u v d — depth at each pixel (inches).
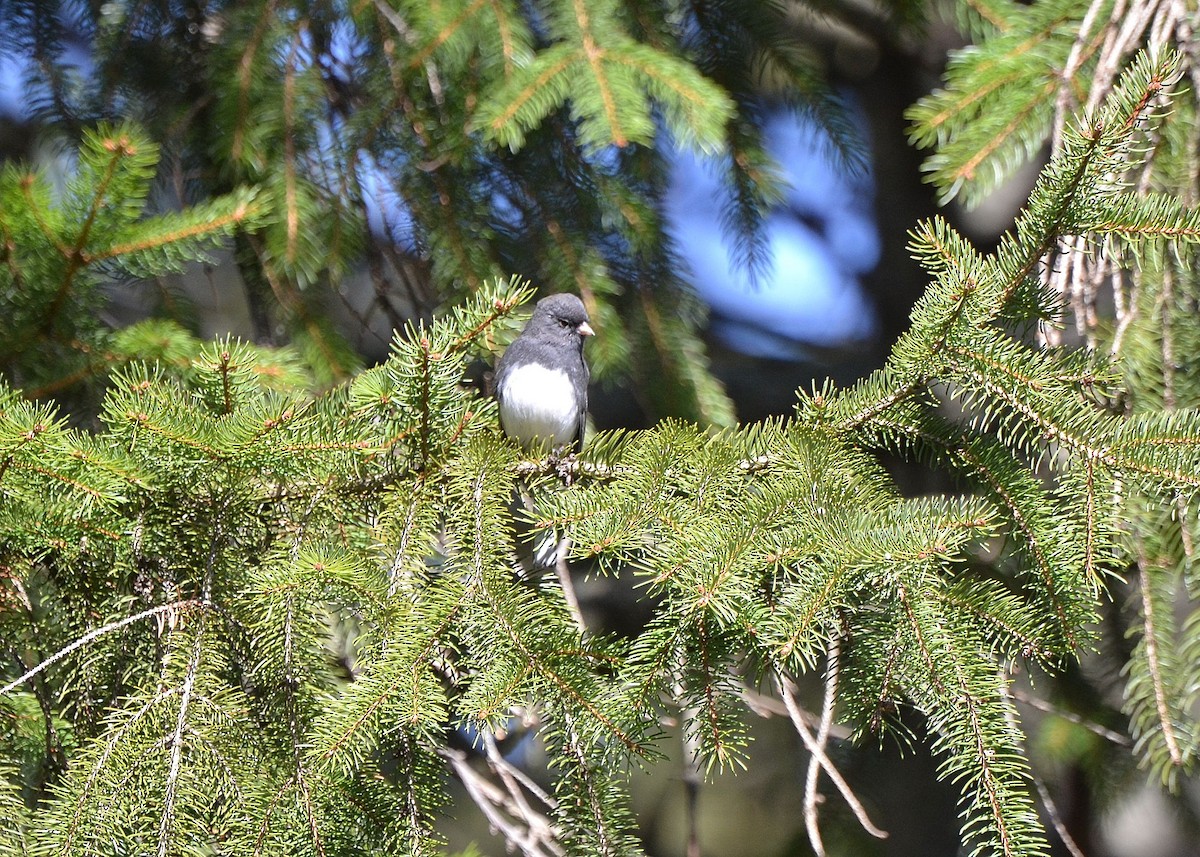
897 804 368.5
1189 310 221.8
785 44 331.6
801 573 183.0
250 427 195.0
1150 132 227.9
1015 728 179.8
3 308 236.7
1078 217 197.0
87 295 240.5
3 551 200.4
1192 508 203.3
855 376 504.4
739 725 182.9
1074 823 350.9
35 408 201.9
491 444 209.3
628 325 339.3
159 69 329.1
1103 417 200.2
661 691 186.1
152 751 173.6
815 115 335.3
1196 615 210.2
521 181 321.1
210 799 175.8
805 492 196.1
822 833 354.6
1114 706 336.2
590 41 271.4
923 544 178.2
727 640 187.0
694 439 210.4
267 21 300.4
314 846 172.1
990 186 235.3
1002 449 209.0
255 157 296.5
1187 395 218.7
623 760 186.9
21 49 327.9
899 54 476.1
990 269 205.5
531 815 294.8
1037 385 201.5
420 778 188.7
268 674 187.6
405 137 307.9
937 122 243.4
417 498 202.8
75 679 204.2
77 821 168.2
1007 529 207.6
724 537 187.5
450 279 316.8
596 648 183.0
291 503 209.9
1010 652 193.6
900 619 183.5
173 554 202.8
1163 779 212.1
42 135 327.6
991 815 172.4
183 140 327.3
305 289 319.9
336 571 183.9
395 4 297.4
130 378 233.9
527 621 182.4
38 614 211.9
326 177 306.2
